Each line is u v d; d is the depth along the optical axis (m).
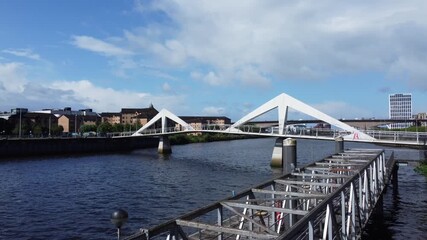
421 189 41.97
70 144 107.12
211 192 42.72
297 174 18.62
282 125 71.50
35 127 137.75
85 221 30.00
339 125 66.00
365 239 24.31
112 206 35.56
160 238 16.61
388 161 43.25
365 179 20.94
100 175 58.25
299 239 12.83
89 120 197.62
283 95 73.44
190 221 10.34
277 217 16.72
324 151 102.38
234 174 58.72
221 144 154.00
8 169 65.25
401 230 26.53
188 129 97.88
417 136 57.81
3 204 36.41
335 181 24.06
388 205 34.22
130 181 51.81
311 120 131.75
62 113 196.00
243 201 12.70
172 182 50.62
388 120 129.00
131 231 27.06
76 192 43.09
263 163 75.31
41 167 68.94
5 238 25.64
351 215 16.38
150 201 37.78
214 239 12.84
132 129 162.38
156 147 145.00
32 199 39.00
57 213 32.78
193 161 81.00
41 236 26.14
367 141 60.84
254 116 77.38
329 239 12.11
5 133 127.56
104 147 118.12
